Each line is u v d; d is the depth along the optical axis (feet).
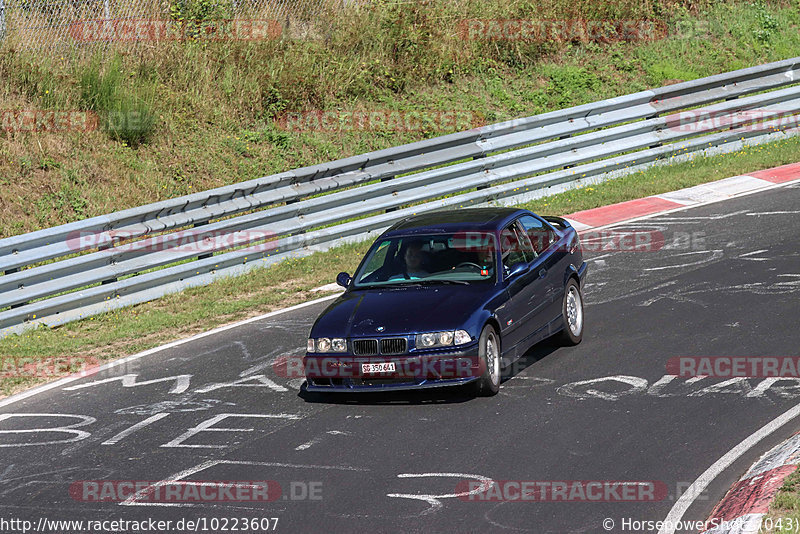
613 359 118.32
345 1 281.74
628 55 297.94
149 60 250.78
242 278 177.17
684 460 86.84
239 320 154.81
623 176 225.56
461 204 207.41
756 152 233.76
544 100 272.72
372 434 100.22
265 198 186.29
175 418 111.86
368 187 197.47
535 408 103.65
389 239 124.67
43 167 215.51
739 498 77.20
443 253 119.96
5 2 237.25
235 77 253.85
